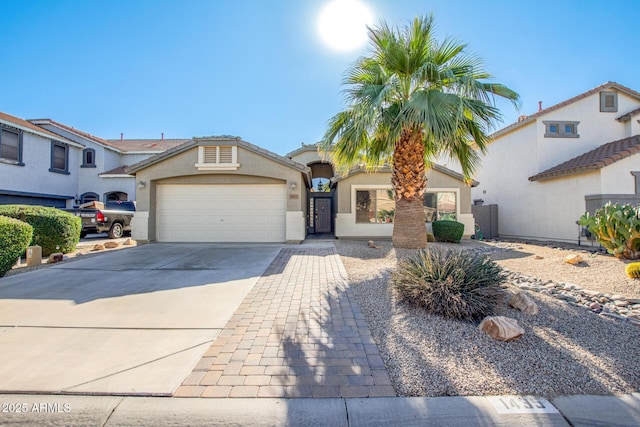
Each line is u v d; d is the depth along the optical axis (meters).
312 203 18.73
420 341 3.71
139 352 3.51
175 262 8.57
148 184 12.48
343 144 8.95
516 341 3.66
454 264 4.76
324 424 2.47
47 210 9.82
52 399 2.71
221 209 12.76
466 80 7.23
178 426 2.45
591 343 3.64
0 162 16.44
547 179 15.09
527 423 2.48
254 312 4.76
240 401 2.71
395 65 8.28
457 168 19.81
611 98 15.77
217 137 12.22
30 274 7.18
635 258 7.68
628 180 12.77
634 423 2.49
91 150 21.91
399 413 2.58
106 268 7.81
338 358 3.39
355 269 7.57
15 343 3.70
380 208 14.48
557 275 7.05
